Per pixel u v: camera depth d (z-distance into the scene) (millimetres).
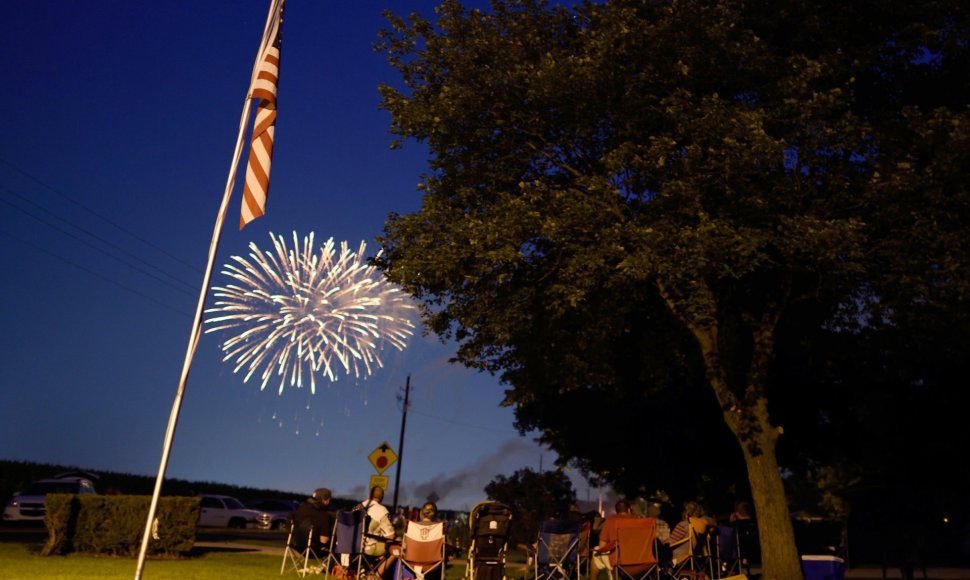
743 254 13414
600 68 14766
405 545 13484
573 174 16547
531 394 20172
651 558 13992
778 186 14398
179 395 9953
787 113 14625
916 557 18656
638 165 14492
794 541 15023
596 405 29281
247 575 14961
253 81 11477
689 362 20906
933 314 15562
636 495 32062
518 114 15727
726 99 15234
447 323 17531
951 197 14117
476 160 16391
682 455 29562
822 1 15648
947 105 16047
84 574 13617
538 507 30797
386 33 16516
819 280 16109
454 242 14977
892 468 28266
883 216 14570
